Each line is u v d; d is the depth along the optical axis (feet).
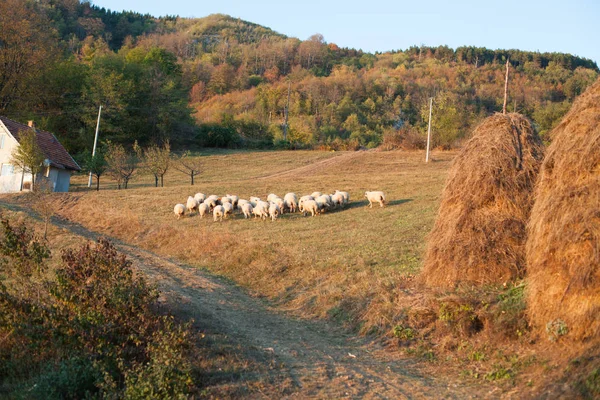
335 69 598.75
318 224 93.25
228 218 106.93
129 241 97.60
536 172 47.29
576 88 418.51
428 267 49.42
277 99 462.60
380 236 78.23
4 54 219.82
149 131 270.05
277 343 44.19
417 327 43.78
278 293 62.13
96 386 34.53
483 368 36.19
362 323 48.08
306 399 32.04
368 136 372.17
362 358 40.96
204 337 41.11
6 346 39.45
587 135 35.91
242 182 152.66
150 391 31.63
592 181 34.99
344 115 423.64
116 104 242.58
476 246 46.01
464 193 47.78
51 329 38.19
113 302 39.01
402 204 104.73
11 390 35.58
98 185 168.04
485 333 39.14
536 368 33.42
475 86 455.63
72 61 266.16
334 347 43.88
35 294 43.52
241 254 76.07
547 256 36.27
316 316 53.36
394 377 36.37
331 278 60.64
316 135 361.71
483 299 41.98
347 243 75.66
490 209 46.88
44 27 257.34
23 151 142.92
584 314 33.27
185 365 33.86
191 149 268.82
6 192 158.10
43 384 34.01
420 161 200.13
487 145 47.98
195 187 143.33
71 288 40.70
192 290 61.98
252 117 385.50
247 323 50.39
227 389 32.91
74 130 241.35
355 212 101.65
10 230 43.93
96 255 42.29
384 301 49.06
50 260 73.61
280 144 285.02
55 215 120.16
